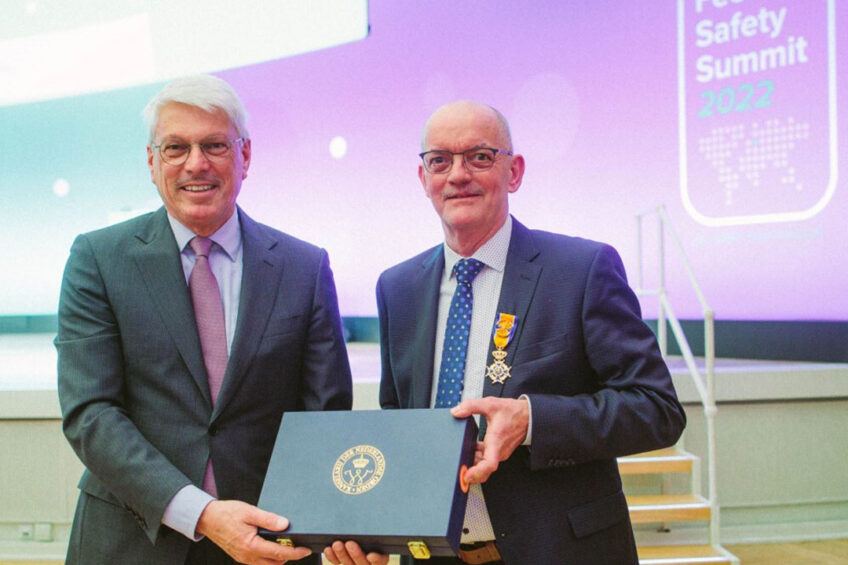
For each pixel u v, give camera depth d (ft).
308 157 18.07
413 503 3.65
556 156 15.19
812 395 10.84
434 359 4.69
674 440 4.40
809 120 12.69
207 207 4.41
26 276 22.85
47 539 10.89
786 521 10.96
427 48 16.56
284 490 3.91
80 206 22.13
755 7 13.10
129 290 4.43
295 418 4.24
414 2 16.69
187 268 4.63
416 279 5.03
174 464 4.27
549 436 4.00
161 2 18.35
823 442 10.98
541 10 15.28
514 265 4.66
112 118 21.65
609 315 4.42
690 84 13.78
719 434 10.84
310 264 4.91
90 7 19.08
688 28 13.75
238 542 3.79
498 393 4.34
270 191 18.53
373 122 17.28
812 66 12.64
